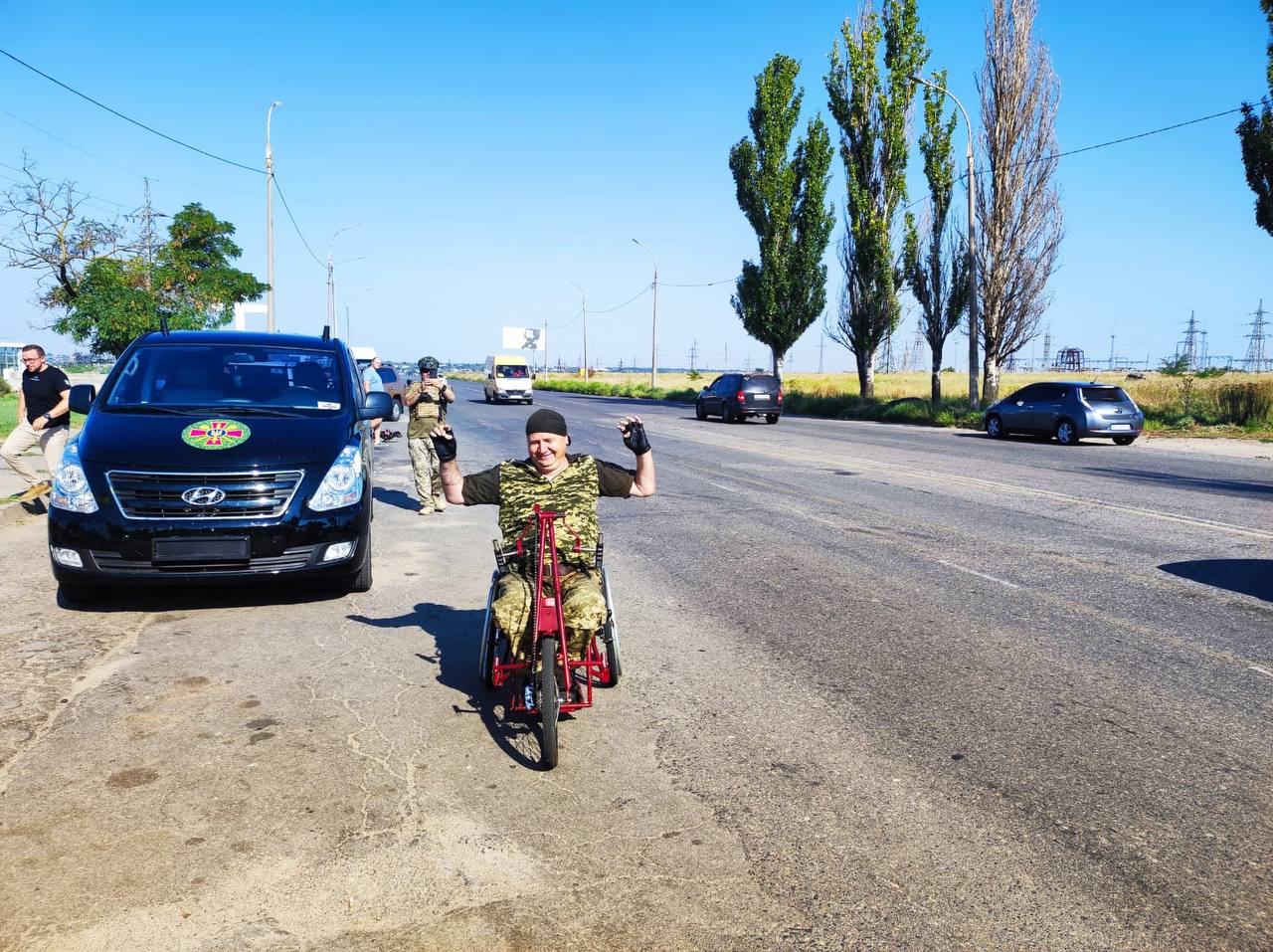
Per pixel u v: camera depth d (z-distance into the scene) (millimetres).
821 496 12586
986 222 31625
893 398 38312
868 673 5301
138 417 6875
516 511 4426
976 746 4289
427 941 2799
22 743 4234
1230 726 4551
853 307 37906
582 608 4145
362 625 6219
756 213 42500
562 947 2775
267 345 8047
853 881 3145
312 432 6887
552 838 3424
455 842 3387
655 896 3049
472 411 38344
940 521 10562
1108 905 3012
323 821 3531
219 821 3523
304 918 2910
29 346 10531
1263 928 2898
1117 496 12711
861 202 36656
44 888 3059
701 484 13812
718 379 32594
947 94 28953
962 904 3012
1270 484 14492
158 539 6156
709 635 6070
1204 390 30938
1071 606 6840
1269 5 23969
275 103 29203
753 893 3066
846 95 36531
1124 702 4867
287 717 4570
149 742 4258
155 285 28516
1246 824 3570
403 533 9656
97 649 5652
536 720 4559
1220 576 7824
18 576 7551
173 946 2764
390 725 4480
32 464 13984
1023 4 30125
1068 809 3678
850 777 3957
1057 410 23141
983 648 5805
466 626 6211
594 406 44125
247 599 6887
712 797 3762
